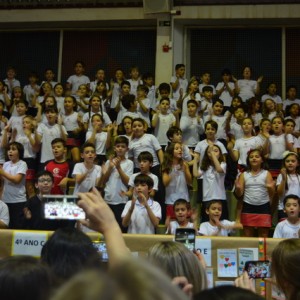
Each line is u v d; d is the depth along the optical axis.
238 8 11.20
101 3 11.74
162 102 8.83
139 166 7.05
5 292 1.21
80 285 0.70
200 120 8.79
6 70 12.51
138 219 5.63
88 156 6.71
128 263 0.74
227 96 10.59
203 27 11.79
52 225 4.70
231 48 11.76
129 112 9.35
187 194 6.77
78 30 12.34
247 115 9.44
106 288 0.70
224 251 3.64
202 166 6.83
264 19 11.23
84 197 1.52
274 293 3.14
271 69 11.60
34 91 11.05
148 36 12.09
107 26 12.15
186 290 1.52
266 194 6.36
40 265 1.31
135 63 12.08
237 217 6.45
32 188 7.83
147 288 0.70
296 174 6.58
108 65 12.20
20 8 12.02
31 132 8.23
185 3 11.40
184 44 11.83
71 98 9.01
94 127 8.12
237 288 1.18
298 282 1.81
